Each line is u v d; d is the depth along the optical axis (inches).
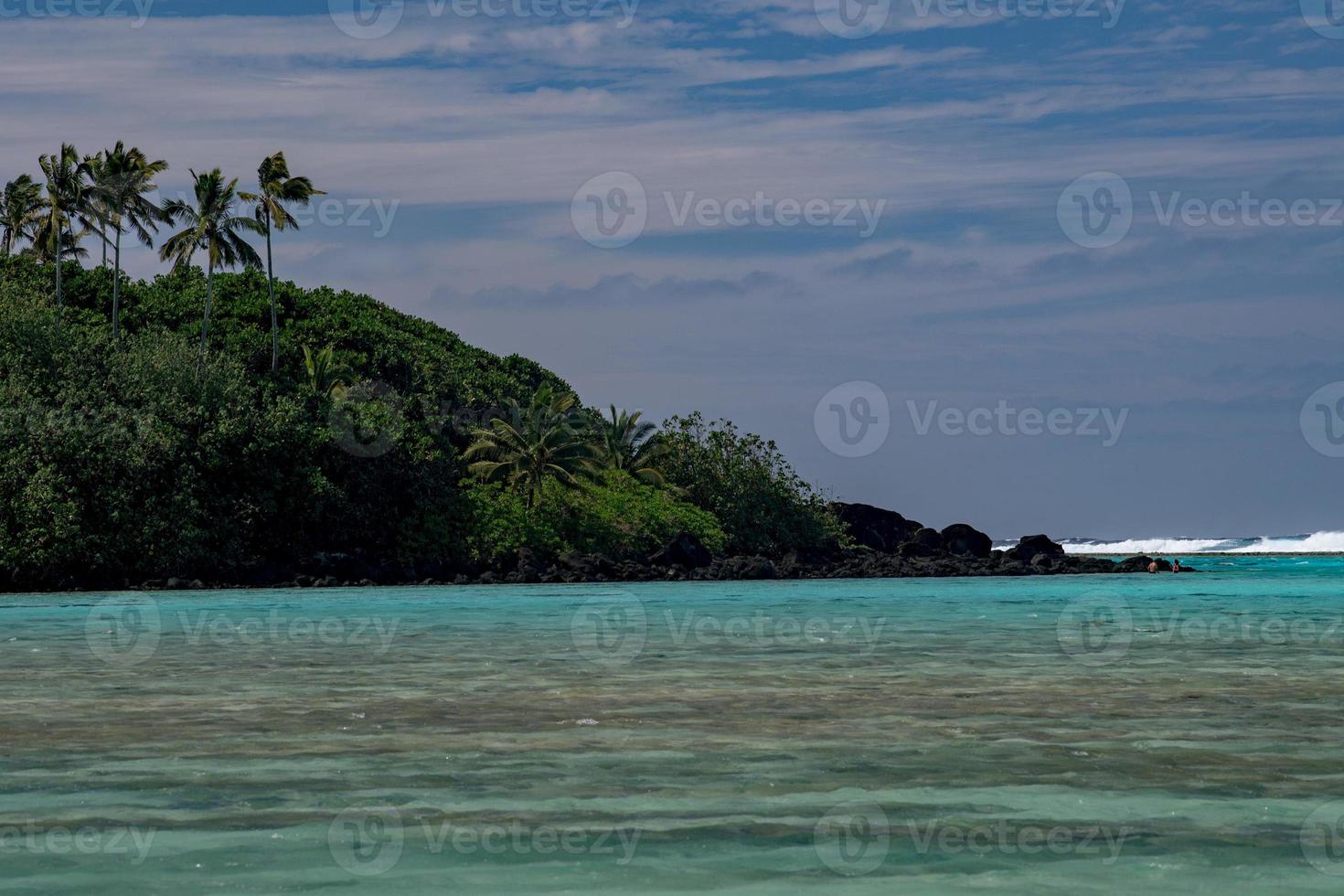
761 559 3523.6
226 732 547.2
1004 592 2402.8
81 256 3353.8
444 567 3024.1
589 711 612.4
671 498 3718.0
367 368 3634.4
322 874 325.4
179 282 3887.8
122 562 2566.4
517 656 936.3
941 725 565.3
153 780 443.5
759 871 328.2
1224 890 311.1
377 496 3011.8
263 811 396.2
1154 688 709.3
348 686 729.0
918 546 4165.8
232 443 2760.8
